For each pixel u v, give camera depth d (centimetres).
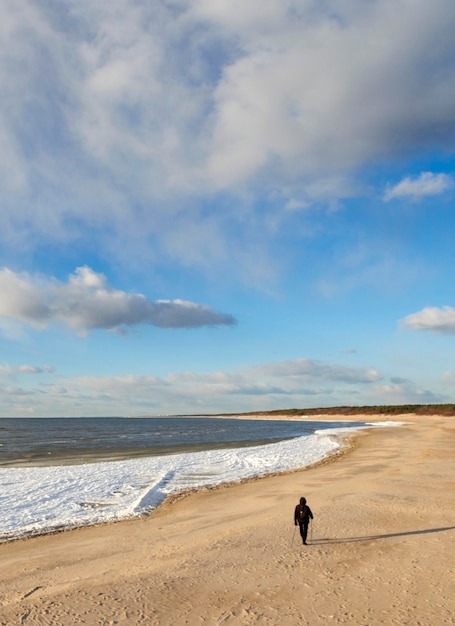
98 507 2269
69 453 4962
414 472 2983
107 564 1369
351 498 2192
